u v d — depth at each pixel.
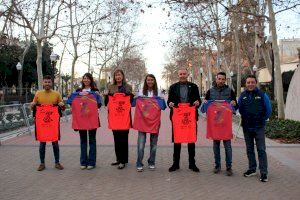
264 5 12.21
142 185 4.44
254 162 4.88
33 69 26.64
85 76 5.30
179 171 5.15
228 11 9.47
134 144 7.45
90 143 5.30
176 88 5.21
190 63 31.67
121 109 5.30
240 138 8.36
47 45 27.09
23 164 5.57
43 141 5.18
